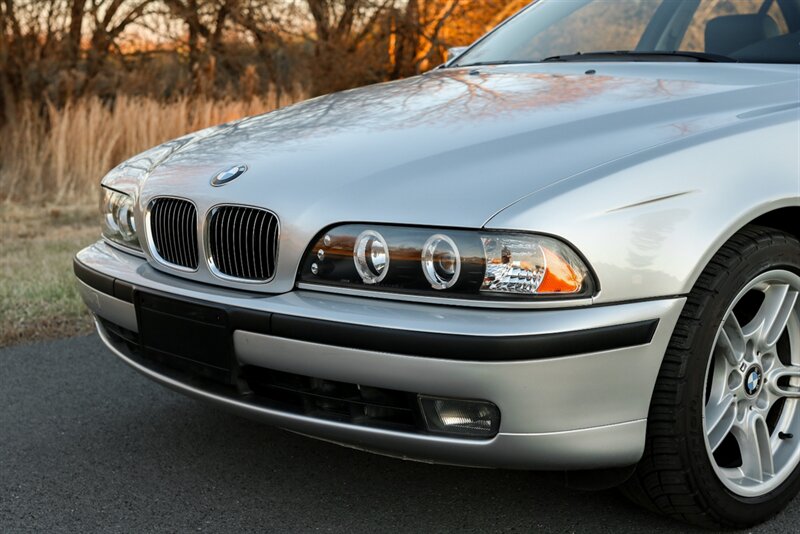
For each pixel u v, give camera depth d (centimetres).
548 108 255
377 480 267
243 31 1106
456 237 204
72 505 254
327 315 211
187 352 243
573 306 201
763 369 245
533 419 201
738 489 234
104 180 302
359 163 233
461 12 1254
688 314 213
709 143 224
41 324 427
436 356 199
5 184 824
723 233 215
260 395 234
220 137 286
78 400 335
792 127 243
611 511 246
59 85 957
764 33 307
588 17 354
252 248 234
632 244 205
